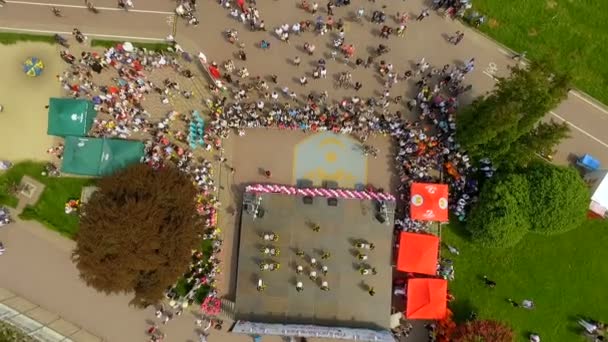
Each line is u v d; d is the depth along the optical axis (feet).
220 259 132.57
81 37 134.10
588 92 136.15
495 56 137.59
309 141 135.03
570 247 132.87
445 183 131.03
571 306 131.44
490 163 127.24
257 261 129.70
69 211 131.54
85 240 110.73
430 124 133.59
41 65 134.41
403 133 131.44
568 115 136.15
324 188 133.59
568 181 119.03
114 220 108.78
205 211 131.23
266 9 137.39
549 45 137.08
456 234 132.87
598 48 136.98
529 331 130.62
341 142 134.82
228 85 135.03
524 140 118.73
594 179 129.29
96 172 127.65
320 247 130.11
